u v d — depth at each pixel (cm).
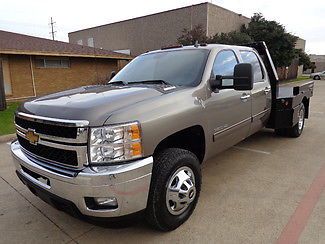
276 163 472
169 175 270
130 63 438
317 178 407
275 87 521
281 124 541
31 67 1631
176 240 274
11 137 702
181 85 328
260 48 524
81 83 1895
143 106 253
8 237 290
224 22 2917
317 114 971
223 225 296
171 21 3019
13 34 1955
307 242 265
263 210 323
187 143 332
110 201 237
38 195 274
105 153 227
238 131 404
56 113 244
